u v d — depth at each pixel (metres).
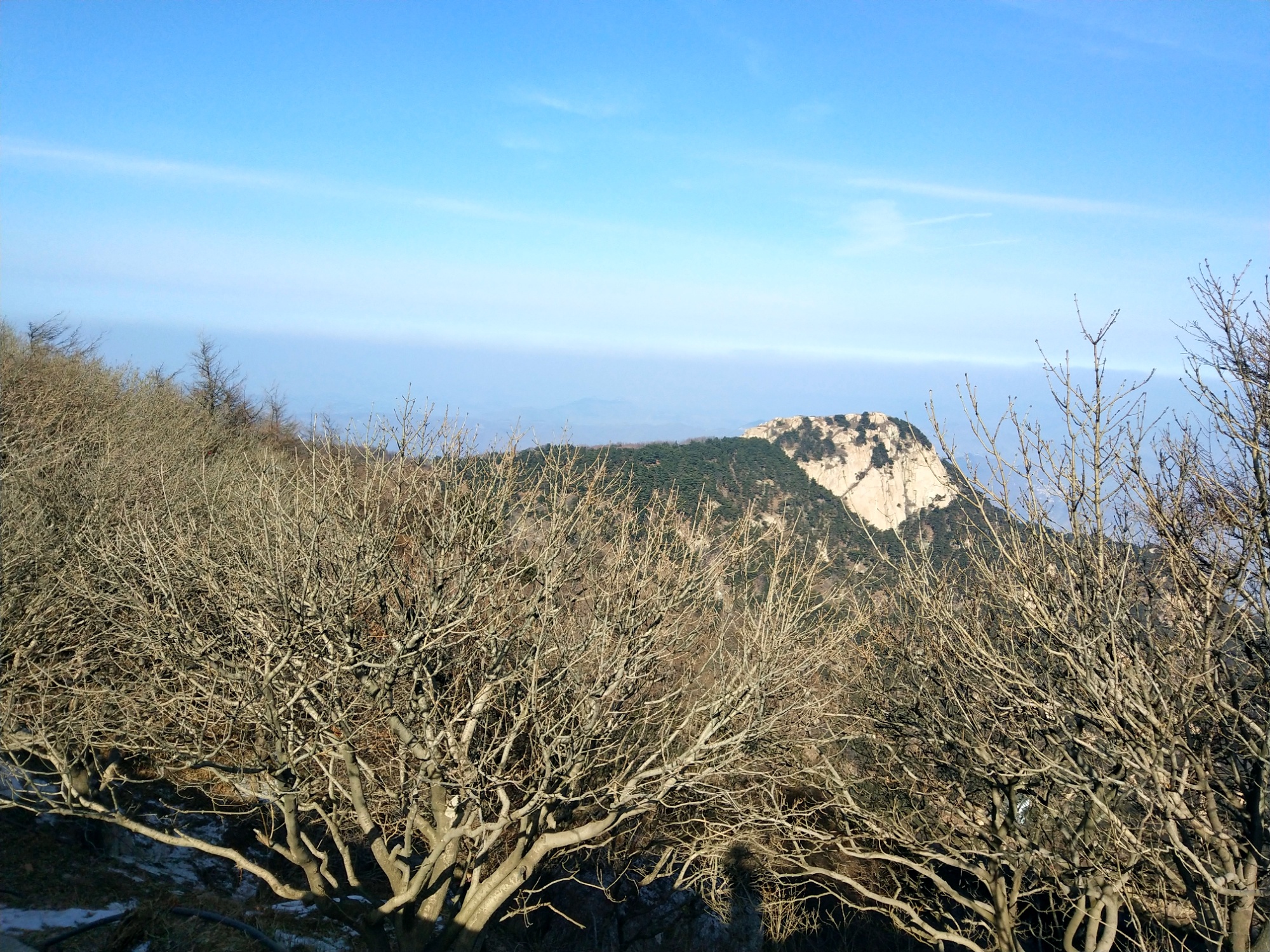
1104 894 9.74
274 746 8.95
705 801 11.51
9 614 11.31
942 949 12.42
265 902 13.15
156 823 13.92
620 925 16.64
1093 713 8.84
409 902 8.94
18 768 10.11
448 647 10.64
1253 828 8.28
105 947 9.77
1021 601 9.62
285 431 42.44
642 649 10.05
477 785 9.52
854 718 13.20
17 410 20.56
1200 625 8.39
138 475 16.52
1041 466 8.92
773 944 17.09
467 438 12.19
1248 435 8.43
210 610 10.48
